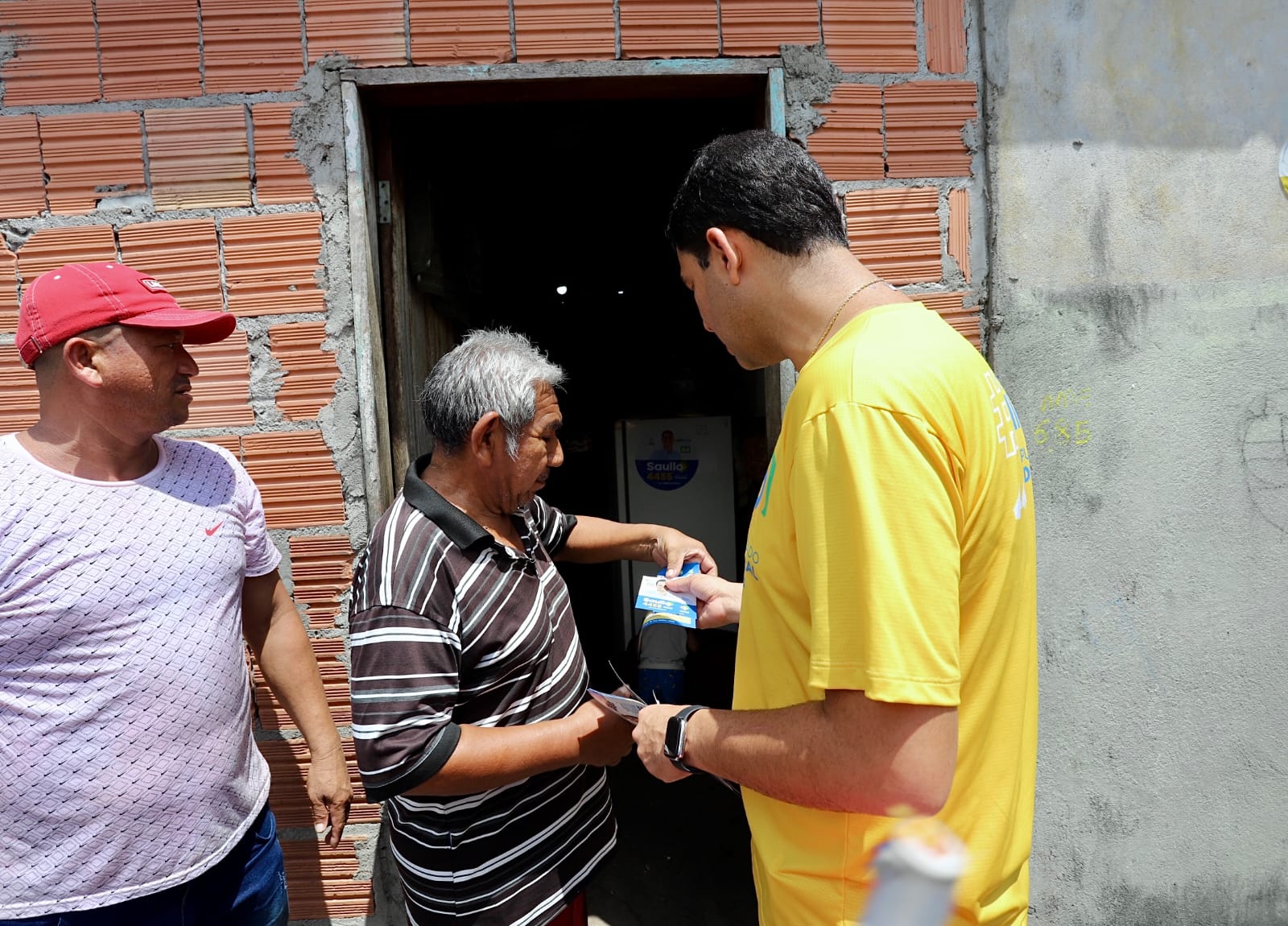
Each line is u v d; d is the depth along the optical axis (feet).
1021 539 3.28
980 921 3.28
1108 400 6.53
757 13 6.25
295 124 6.10
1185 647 6.64
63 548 4.36
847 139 6.37
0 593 4.27
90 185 6.10
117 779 4.47
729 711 3.32
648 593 5.41
